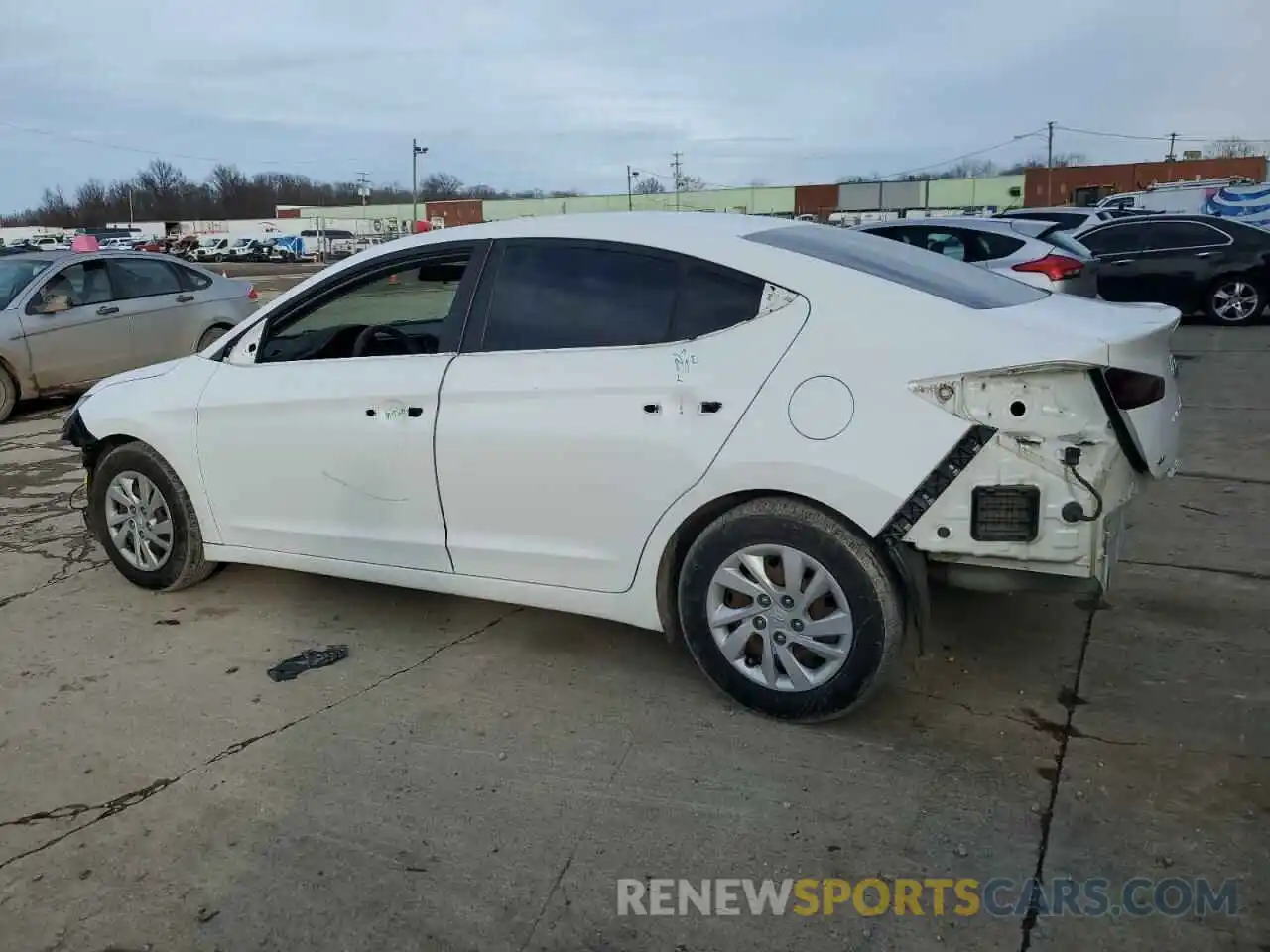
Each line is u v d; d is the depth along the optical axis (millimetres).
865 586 3125
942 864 2668
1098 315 3359
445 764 3219
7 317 9344
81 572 5145
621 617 3617
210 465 4414
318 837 2859
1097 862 2652
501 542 3742
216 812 2990
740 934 2443
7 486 6996
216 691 3771
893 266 3486
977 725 3352
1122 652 3846
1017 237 9906
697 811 2922
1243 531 5160
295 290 4289
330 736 3416
